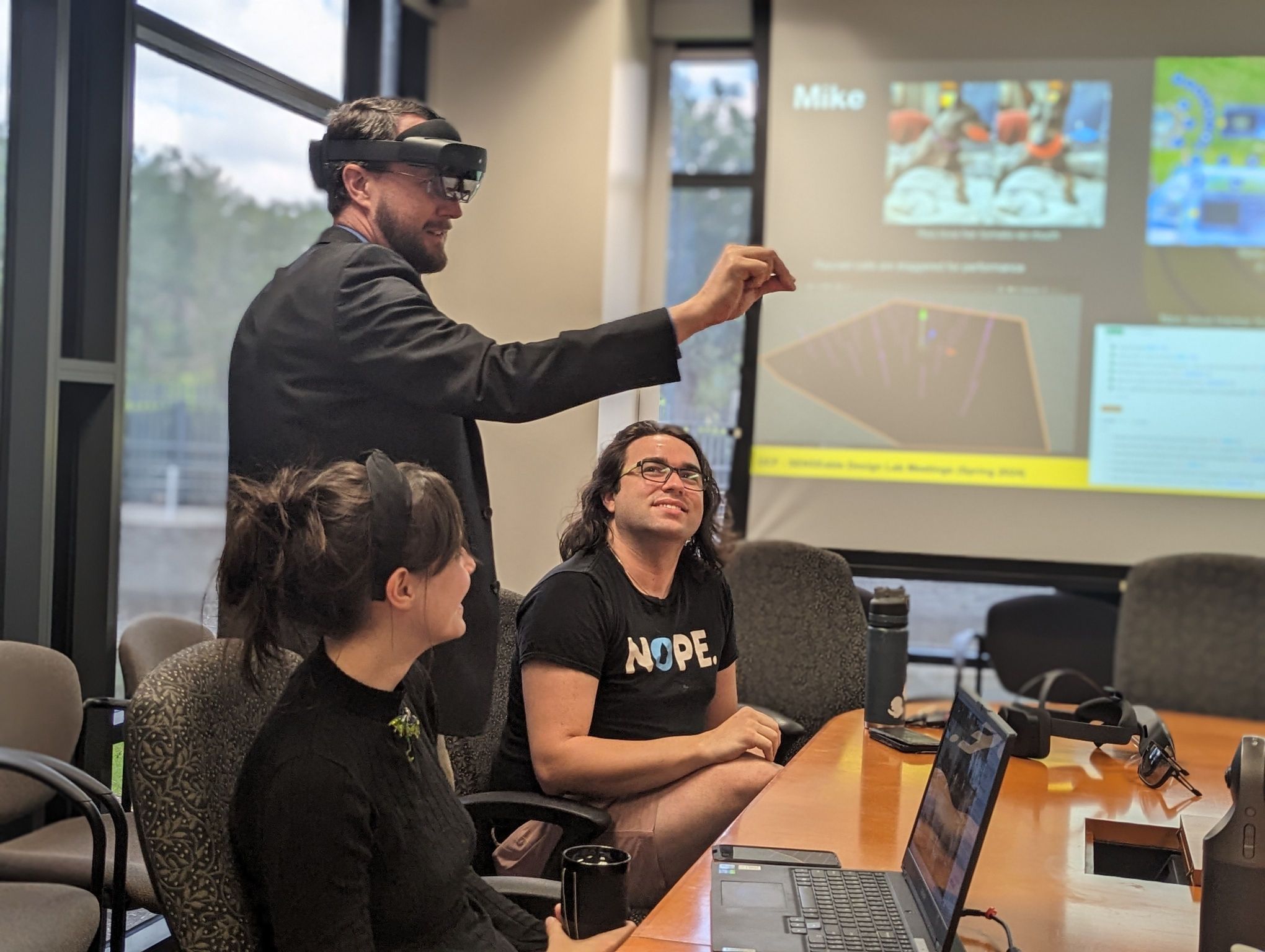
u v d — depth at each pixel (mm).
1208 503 3912
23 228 2494
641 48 4203
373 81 3750
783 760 2557
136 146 2738
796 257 4133
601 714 2016
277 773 1197
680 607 2121
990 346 4027
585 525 2123
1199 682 3176
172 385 8711
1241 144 3887
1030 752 2045
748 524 4160
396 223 1825
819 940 1148
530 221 3943
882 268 4086
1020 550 4020
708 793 1883
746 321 4148
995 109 4023
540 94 3932
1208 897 1100
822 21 4117
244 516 1261
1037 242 4004
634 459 2064
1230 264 3893
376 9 3734
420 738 1366
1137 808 1746
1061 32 3982
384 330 1643
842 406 4105
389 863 1267
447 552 1261
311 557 1220
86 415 2686
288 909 1179
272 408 1729
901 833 1548
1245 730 2455
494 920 1495
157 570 8734
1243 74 3879
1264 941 1076
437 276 4000
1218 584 3201
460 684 1791
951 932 1086
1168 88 3922
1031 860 1490
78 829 2312
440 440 1744
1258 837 1082
